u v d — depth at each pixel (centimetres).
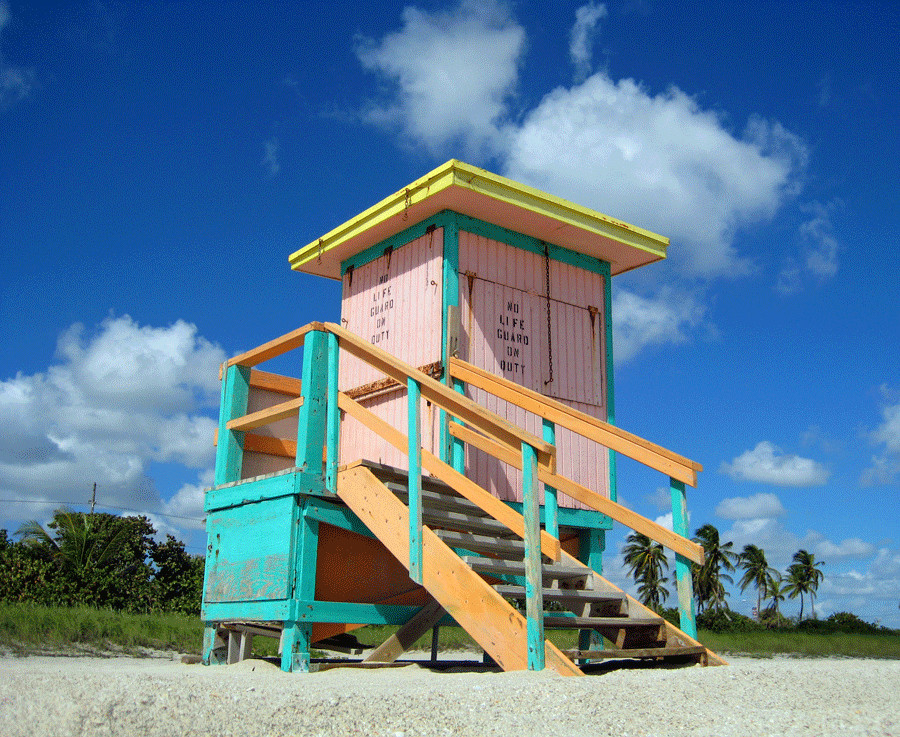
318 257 928
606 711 328
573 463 841
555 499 636
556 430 836
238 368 741
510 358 812
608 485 866
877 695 378
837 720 323
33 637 903
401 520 557
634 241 890
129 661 817
